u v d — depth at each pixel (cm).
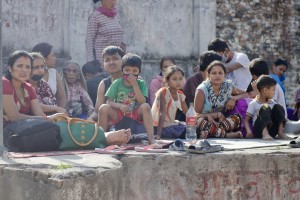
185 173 662
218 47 973
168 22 1417
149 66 1382
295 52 1599
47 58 910
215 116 852
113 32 1101
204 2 1448
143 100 771
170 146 689
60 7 1245
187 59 1447
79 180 530
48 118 700
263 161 703
